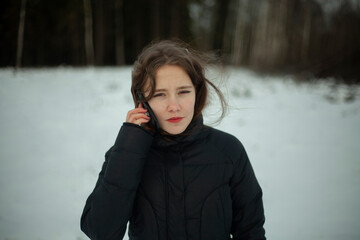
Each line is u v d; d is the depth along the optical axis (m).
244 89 10.33
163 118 1.09
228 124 6.27
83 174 3.89
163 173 1.17
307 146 5.08
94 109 7.65
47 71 16.64
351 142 5.37
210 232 1.15
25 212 2.97
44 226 2.75
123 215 1.08
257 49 21.12
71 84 11.69
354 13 19.02
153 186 1.16
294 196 3.28
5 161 4.29
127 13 28.03
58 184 3.60
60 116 6.93
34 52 25.55
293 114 7.61
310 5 21.14
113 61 28.25
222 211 1.18
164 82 1.06
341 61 15.09
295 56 19.42
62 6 25.23
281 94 10.51
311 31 20.28
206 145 1.23
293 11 21.70
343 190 3.43
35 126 6.11
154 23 27.91
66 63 26.55
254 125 6.31
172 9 27.64
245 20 26.31
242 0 25.00
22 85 11.20
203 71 1.28
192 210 1.15
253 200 1.29
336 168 4.11
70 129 5.91
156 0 27.55
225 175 1.21
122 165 1.07
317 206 3.06
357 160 4.44
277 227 2.69
